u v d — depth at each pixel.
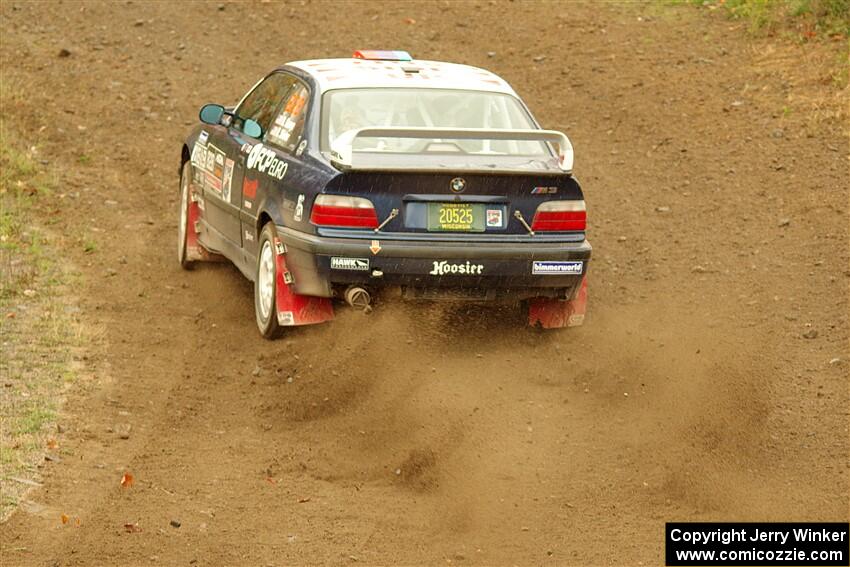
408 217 27.66
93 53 62.22
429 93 30.84
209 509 21.95
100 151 49.81
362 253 27.33
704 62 56.56
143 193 45.44
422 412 26.28
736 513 22.09
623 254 38.16
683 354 30.03
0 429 24.72
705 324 32.28
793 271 35.72
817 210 40.06
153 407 26.70
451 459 24.23
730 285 35.16
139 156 49.53
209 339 31.20
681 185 43.91
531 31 64.31
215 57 62.47
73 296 33.97
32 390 26.92
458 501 22.55
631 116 51.56
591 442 25.06
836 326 31.62
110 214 42.72
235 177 33.03
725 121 49.44
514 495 22.77
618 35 62.19
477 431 25.45
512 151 29.55
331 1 71.56
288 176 29.12
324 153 28.84
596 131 50.53
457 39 63.88
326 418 26.44
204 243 36.19
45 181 45.09
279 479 23.41
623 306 33.78
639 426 25.89
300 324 28.92
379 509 22.19
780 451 24.73
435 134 26.52
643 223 40.72
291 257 28.47
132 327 31.88
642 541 20.98
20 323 31.28
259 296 30.91
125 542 20.48
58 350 29.59
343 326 29.52
